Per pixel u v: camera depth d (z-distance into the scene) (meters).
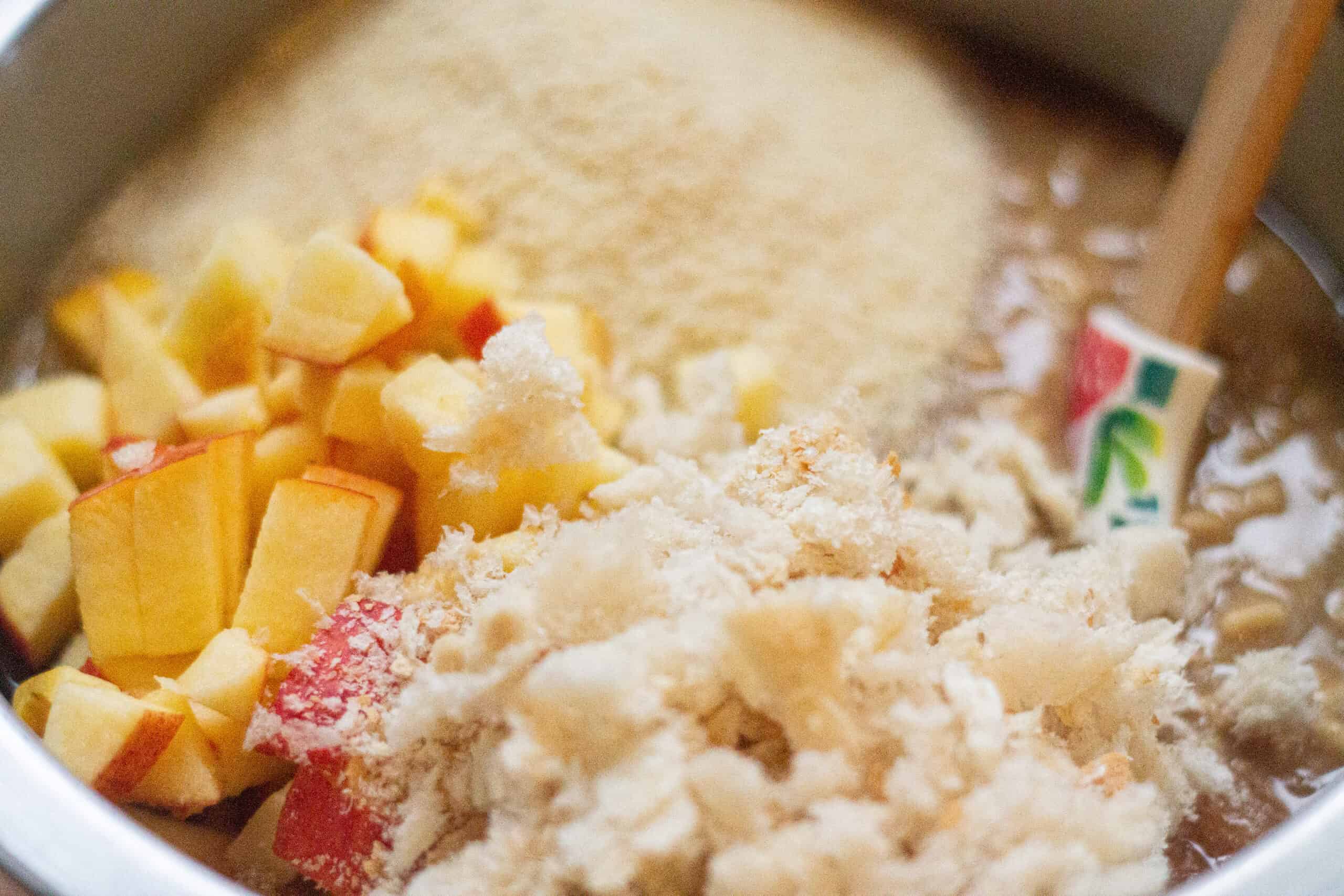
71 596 0.27
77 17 0.30
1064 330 0.32
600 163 0.32
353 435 0.27
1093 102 0.34
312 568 0.26
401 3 0.35
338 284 0.27
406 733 0.24
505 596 0.24
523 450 0.26
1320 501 0.30
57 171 0.31
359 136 0.33
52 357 0.30
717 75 0.34
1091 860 0.23
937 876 0.23
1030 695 0.25
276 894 0.25
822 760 0.23
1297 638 0.28
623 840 0.23
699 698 0.23
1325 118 0.30
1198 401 0.29
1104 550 0.28
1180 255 0.29
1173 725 0.26
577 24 0.34
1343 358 0.31
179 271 0.31
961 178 0.33
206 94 0.33
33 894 0.23
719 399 0.29
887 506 0.26
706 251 0.32
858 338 0.31
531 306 0.29
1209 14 0.32
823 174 0.33
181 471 0.25
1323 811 0.23
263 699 0.25
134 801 0.25
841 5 0.36
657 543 0.26
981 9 0.35
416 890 0.23
